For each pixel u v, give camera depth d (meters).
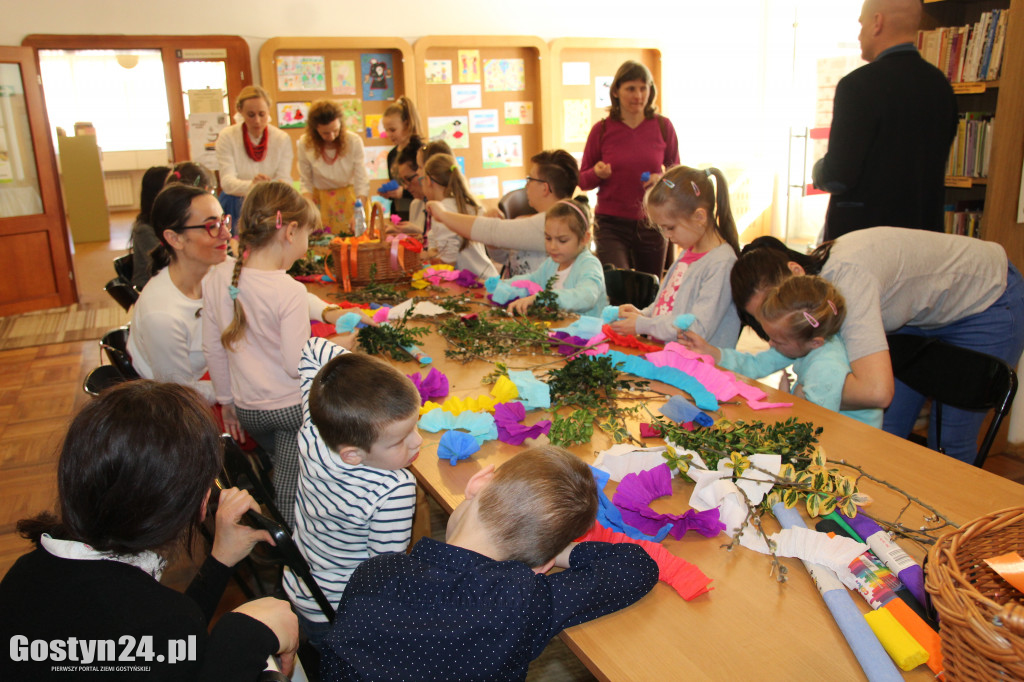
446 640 0.94
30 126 5.68
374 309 2.66
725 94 7.60
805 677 0.91
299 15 5.95
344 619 0.99
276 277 2.00
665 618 1.03
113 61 11.91
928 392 2.01
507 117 6.77
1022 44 2.80
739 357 2.05
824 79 6.96
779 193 7.78
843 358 1.81
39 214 5.90
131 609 0.89
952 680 0.81
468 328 2.34
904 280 2.03
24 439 3.65
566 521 1.04
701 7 7.27
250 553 1.49
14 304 5.88
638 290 2.99
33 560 0.92
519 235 3.11
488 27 6.53
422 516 2.19
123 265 3.64
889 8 2.78
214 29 5.75
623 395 1.80
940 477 1.38
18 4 5.34
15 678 0.86
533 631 0.96
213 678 0.90
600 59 7.00
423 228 4.08
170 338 2.30
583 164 4.66
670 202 2.25
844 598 1.02
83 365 4.76
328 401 1.32
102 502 0.89
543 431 1.58
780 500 1.26
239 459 1.51
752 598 1.07
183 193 2.29
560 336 2.25
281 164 4.93
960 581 0.79
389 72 6.30
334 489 1.41
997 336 2.26
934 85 2.78
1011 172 2.94
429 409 1.73
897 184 2.86
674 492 1.37
